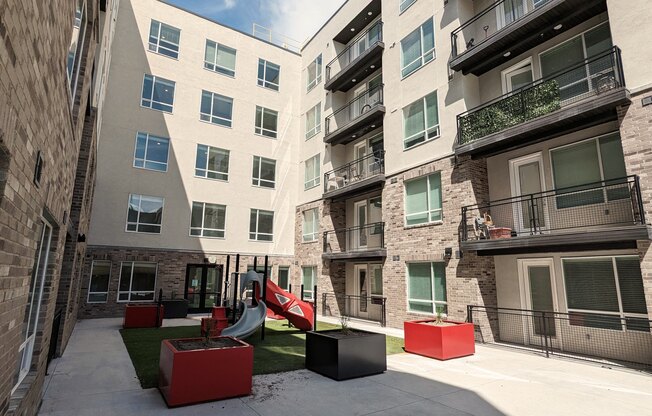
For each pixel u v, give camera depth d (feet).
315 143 69.82
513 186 38.19
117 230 55.93
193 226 62.18
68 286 27.78
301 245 69.21
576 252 32.48
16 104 7.20
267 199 70.44
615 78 29.17
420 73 47.11
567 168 34.12
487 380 22.94
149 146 60.49
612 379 23.41
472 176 39.24
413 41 49.11
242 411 17.20
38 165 10.05
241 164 68.74
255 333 39.91
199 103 66.18
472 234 38.01
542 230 34.86
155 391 19.90
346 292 60.08
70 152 17.65
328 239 62.03
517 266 36.63
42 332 15.79
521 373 24.68
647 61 27.45
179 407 17.60
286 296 41.78
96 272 53.42
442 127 42.98
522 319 35.68
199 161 64.64
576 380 23.12
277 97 75.15
